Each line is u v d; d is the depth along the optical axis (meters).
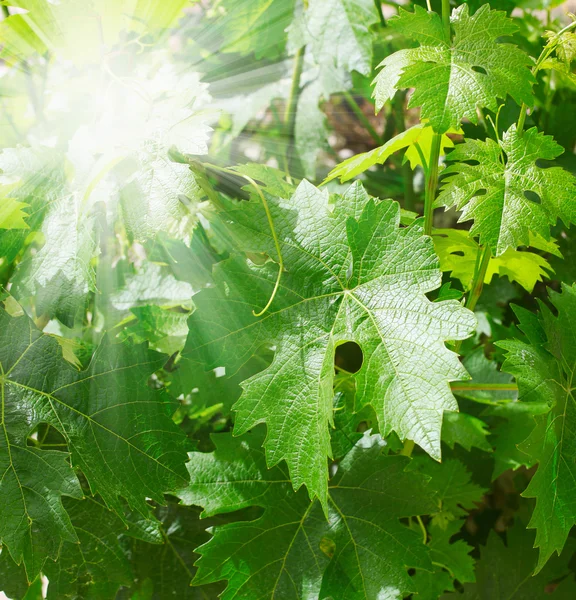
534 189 0.53
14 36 0.59
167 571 0.62
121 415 0.53
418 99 0.52
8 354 0.53
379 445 0.57
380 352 0.50
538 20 0.79
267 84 0.77
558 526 0.53
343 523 0.56
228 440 0.58
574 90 0.74
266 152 0.79
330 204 0.55
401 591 0.54
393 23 0.54
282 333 0.52
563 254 0.74
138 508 0.53
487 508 0.80
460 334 0.49
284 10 0.73
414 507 0.56
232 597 0.54
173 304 0.63
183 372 0.62
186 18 0.72
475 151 0.54
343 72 0.76
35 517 0.52
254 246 0.53
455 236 0.63
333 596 0.55
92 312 0.65
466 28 0.53
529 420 0.68
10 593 0.57
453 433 0.68
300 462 0.51
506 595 0.68
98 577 0.57
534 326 0.55
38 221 0.56
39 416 0.53
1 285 0.56
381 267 0.52
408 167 0.79
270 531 0.56
